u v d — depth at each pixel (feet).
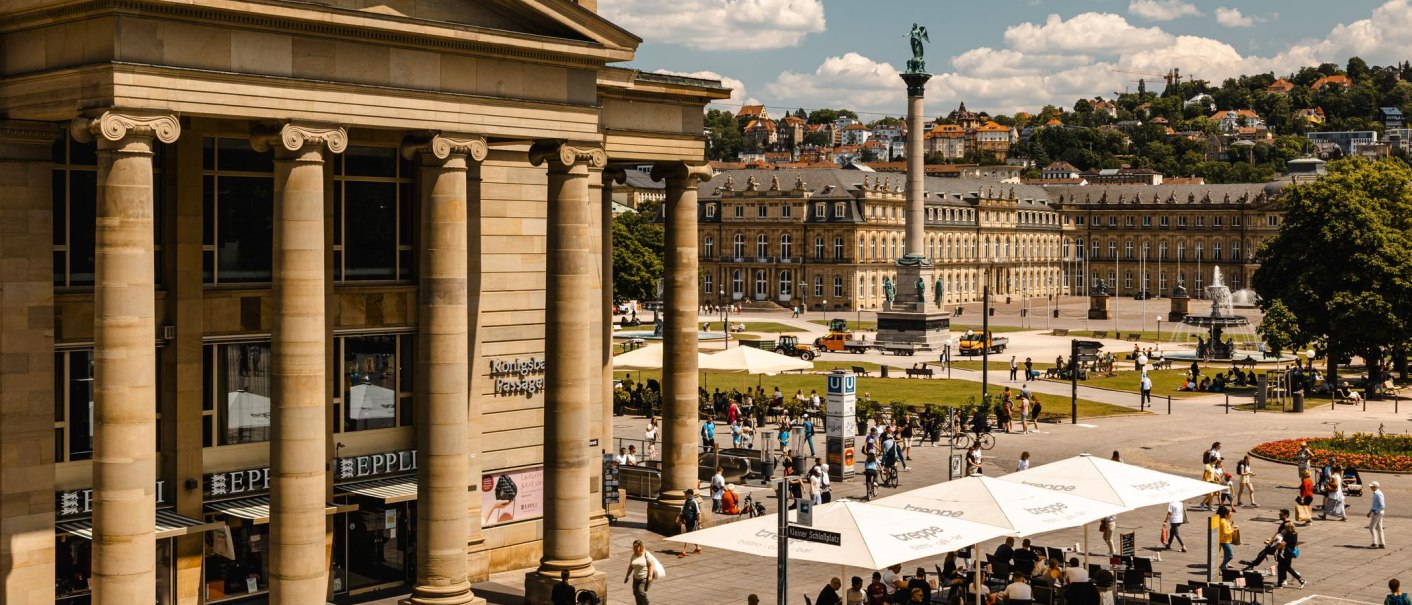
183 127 118.83
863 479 218.59
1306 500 183.52
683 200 162.61
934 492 127.54
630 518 178.40
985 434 258.78
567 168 128.57
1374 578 151.94
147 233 99.76
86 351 116.47
